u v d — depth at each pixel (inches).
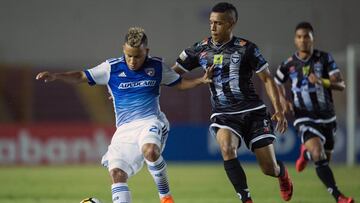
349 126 2536.9
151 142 867.4
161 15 3567.9
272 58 3095.5
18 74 3208.7
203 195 1432.1
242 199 920.9
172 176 1975.9
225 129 959.6
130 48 871.7
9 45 3479.3
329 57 1283.2
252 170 2224.4
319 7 3560.5
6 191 1545.3
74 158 2620.6
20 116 3161.9
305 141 1245.7
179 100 3088.1
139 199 1364.4
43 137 2605.8
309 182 1732.3
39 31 3501.5
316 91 1270.9
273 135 977.5
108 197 1411.2
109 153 891.4
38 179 1888.5
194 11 3575.3
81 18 3538.4
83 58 3526.1
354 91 2534.5
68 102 3213.6
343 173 2038.6
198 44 1002.7
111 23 3555.6
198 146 2664.9
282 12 3577.8
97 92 3262.8
